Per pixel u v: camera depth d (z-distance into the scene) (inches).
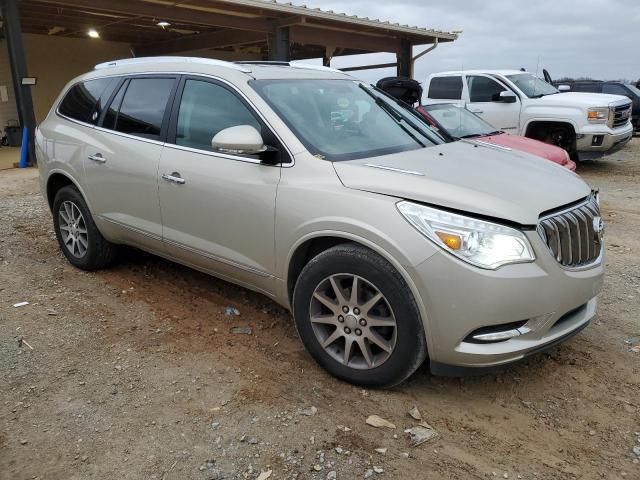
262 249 140.3
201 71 160.1
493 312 109.5
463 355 113.0
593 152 424.2
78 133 191.9
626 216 300.0
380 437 112.4
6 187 370.9
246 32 622.5
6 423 116.5
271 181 135.9
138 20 567.8
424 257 111.2
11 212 296.2
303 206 128.4
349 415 119.3
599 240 132.5
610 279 200.8
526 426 116.4
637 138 715.4
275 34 530.9
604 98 432.8
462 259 109.6
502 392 128.3
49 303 175.6
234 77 151.3
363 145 144.2
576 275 119.6
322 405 122.7
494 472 103.1
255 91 145.9
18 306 172.9
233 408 121.7
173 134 161.9
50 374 134.8
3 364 138.9
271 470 103.3
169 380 132.5
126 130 176.6
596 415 120.0
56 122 205.6
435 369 118.3
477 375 123.6
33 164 462.3
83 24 596.4
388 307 118.3
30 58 670.5
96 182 184.2
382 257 117.3
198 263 162.2
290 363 140.3
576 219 123.6
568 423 117.4
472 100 467.8
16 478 101.2
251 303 176.6
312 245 134.3
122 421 117.3
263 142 139.7
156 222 168.6
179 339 152.9
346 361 128.2
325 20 528.7
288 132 137.3
